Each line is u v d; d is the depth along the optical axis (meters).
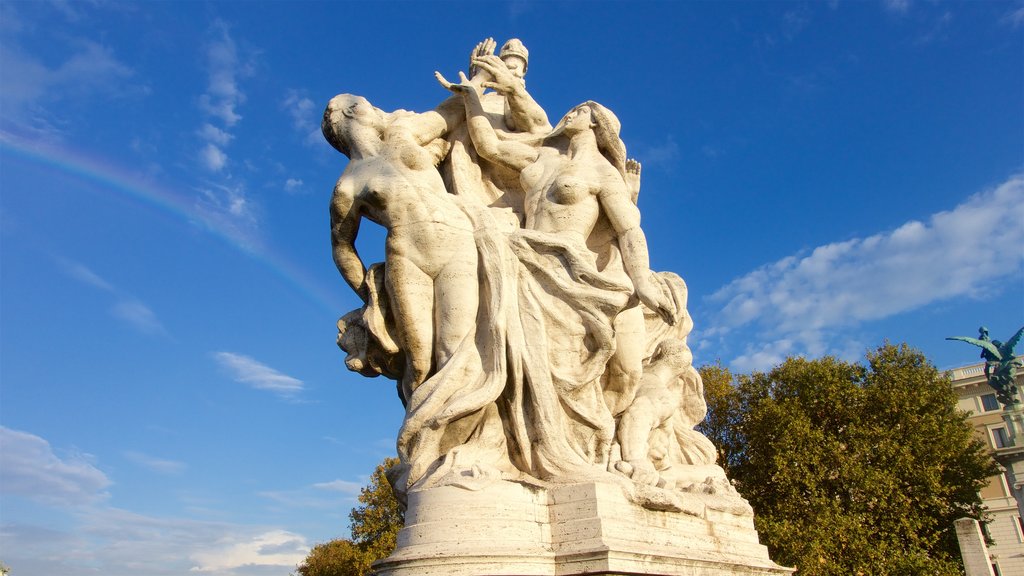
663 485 5.76
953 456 20.83
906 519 19.38
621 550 4.64
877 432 20.69
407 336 5.82
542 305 5.95
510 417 5.64
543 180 6.62
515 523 4.84
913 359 22.83
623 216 6.42
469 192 6.79
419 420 5.38
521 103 7.17
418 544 4.72
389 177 5.91
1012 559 34.44
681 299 7.48
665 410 6.48
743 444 22.69
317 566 34.84
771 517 19.36
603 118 6.85
